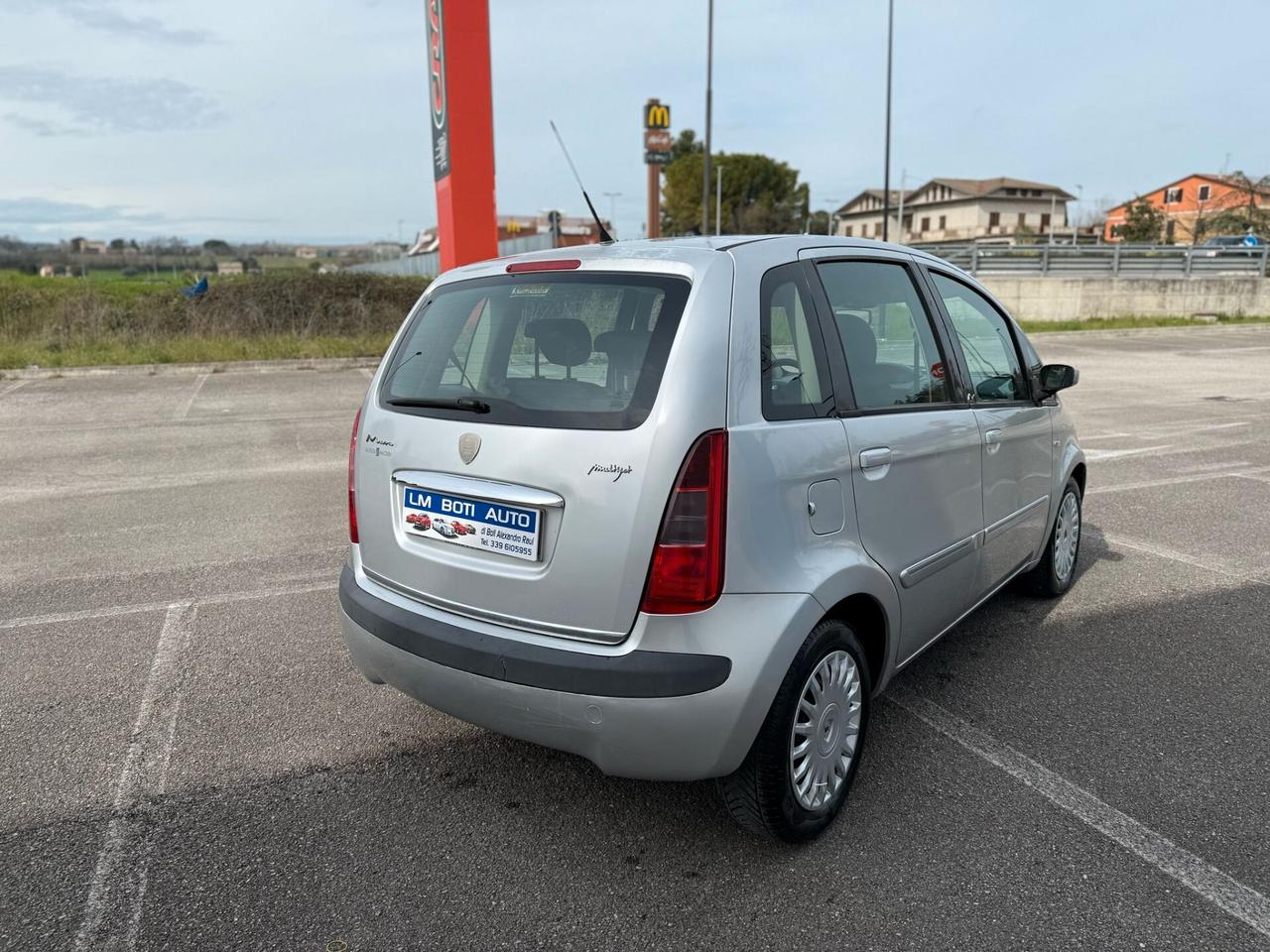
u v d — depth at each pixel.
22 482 7.36
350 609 2.87
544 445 2.38
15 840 2.69
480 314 2.77
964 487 3.31
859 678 2.79
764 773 2.44
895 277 3.23
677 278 2.47
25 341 17.23
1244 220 50.28
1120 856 2.57
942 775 3.00
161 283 28.84
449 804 2.88
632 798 2.91
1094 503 6.62
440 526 2.62
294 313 18.75
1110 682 3.69
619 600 2.29
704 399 2.30
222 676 3.80
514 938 2.28
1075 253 26.64
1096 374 14.96
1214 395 12.45
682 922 2.33
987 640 4.13
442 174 16.06
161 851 2.64
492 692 2.44
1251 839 2.65
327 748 3.23
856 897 2.41
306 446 8.80
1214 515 6.27
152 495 6.91
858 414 2.77
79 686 3.71
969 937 2.26
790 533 2.43
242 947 2.25
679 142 76.38
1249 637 4.14
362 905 2.41
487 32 14.99
